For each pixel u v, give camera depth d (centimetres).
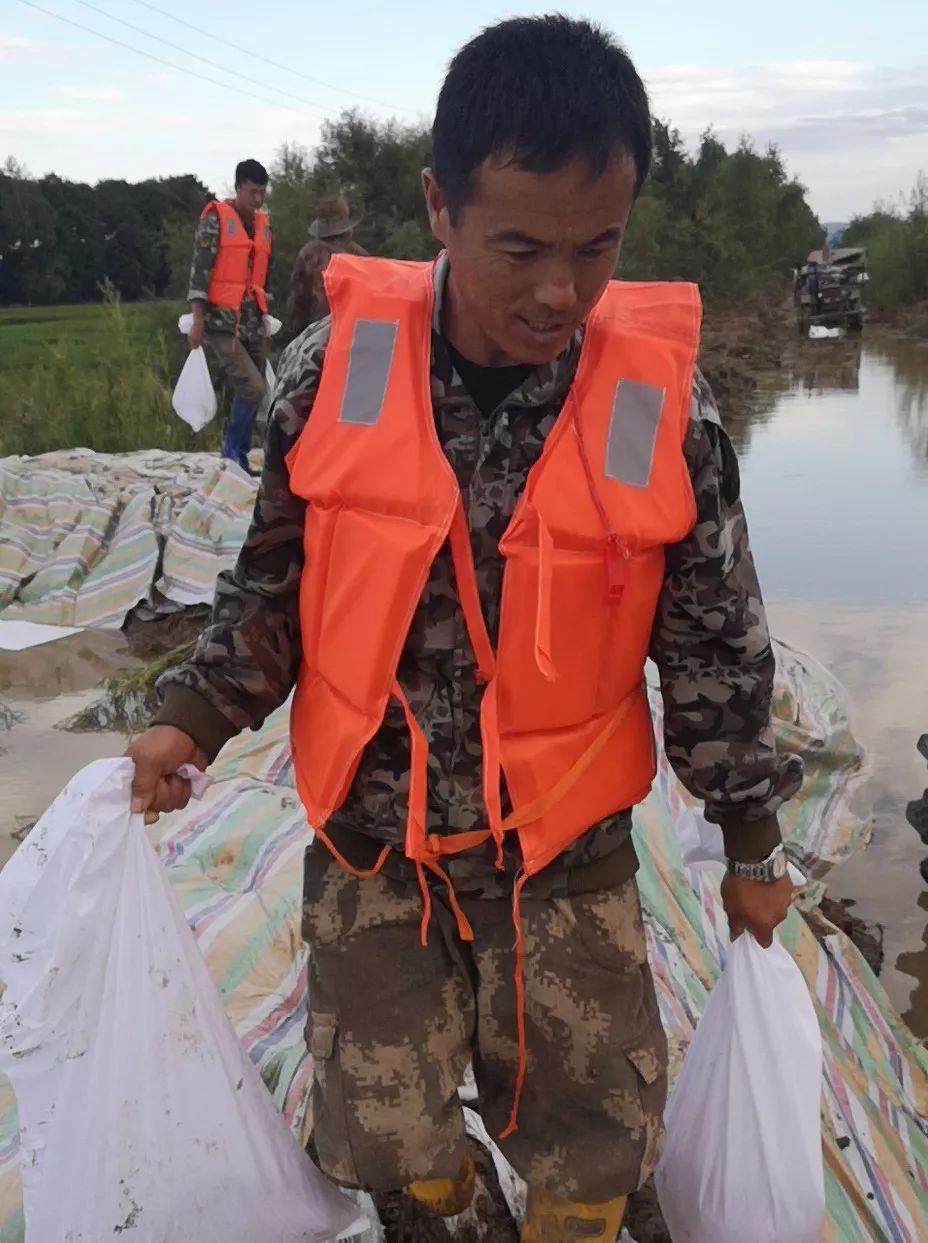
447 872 173
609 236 144
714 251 3312
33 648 571
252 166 758
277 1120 194
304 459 165
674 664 173
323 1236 200
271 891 292
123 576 622
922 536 766
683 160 3500
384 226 2072
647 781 180
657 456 156
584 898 176
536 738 165
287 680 184
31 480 684
